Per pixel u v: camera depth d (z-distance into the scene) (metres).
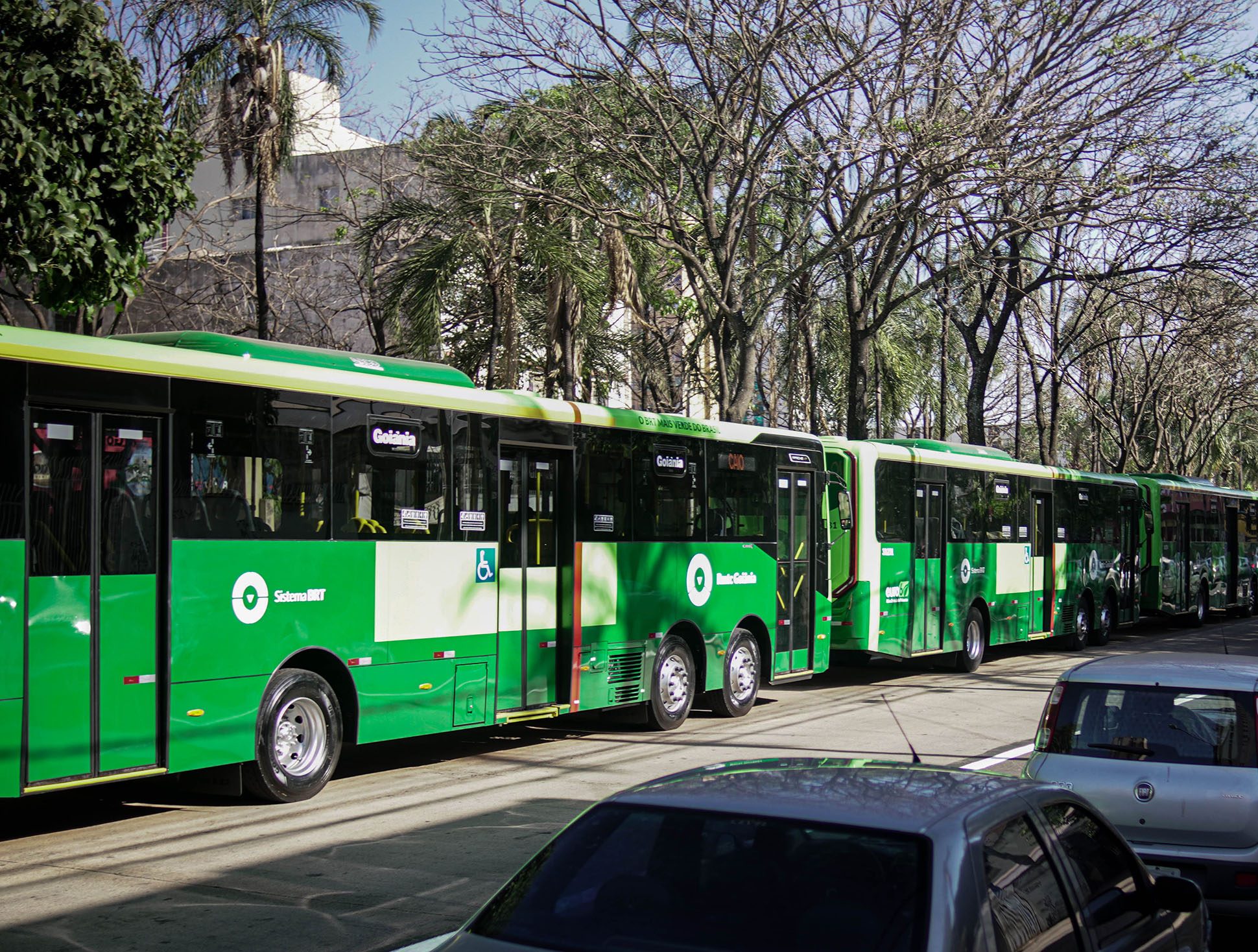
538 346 24.97
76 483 8.58
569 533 12.94
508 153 20.22
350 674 10.53
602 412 13.42
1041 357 37.28
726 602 15.30
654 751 12.88
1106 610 27.17
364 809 9.91
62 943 6.43
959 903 3.26
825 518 17.36
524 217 19.94
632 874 3.54
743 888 3.40
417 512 11.23
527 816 9.65
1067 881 3.90
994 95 20.08
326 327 28.06
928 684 19.28
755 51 20.00
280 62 19.42
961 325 29.88
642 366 27.44
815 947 3.21
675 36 20.17
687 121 20.78
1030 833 3.86
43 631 8.32
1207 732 7.16
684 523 14.62
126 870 7.96
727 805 3.67
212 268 29.94
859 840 3.44
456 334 24.84
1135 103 19.69
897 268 22.91
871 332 23.00
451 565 11.55
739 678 15.54
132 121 11.30
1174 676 7.51
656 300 25.27
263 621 9.79
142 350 9.01
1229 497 36.47
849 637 17.81
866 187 20.84
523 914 3.55
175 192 11.64
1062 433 51.53
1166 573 30.42
